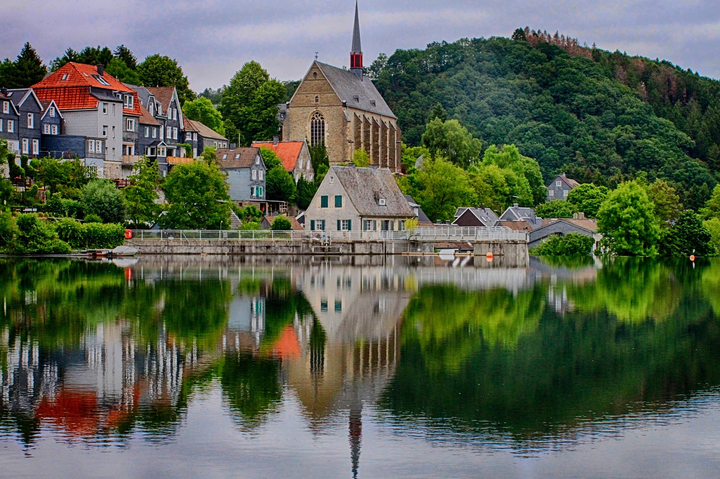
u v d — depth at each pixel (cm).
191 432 4269
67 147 14762
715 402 4769
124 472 3816
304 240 13925
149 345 6056
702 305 8325
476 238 14088
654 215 17712
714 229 18188
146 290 8869
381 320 7150
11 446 4088
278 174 17262
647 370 5462
